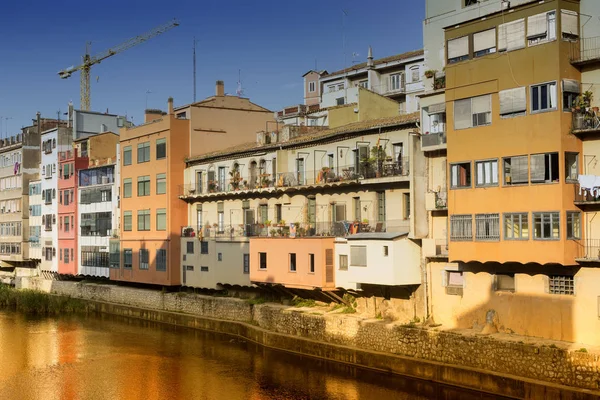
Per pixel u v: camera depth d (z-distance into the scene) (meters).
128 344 48.38
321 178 44.81
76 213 73.31
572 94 31.36
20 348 48.00
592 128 30.58
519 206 32.16
